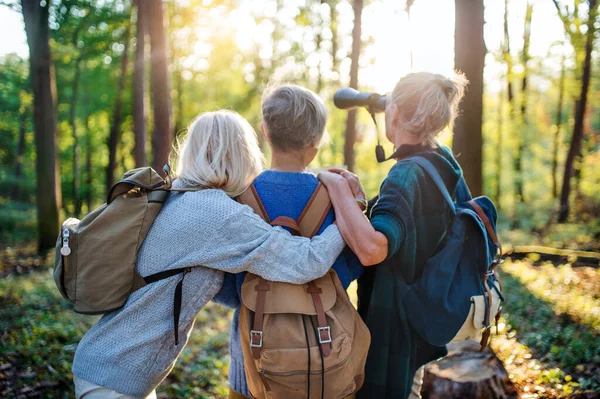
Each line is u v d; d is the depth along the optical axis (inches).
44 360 159.5
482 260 70.4
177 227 62.7
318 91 806.5
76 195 913.5
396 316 70.1
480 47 177.3
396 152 72.6
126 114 882.8
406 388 70.7
